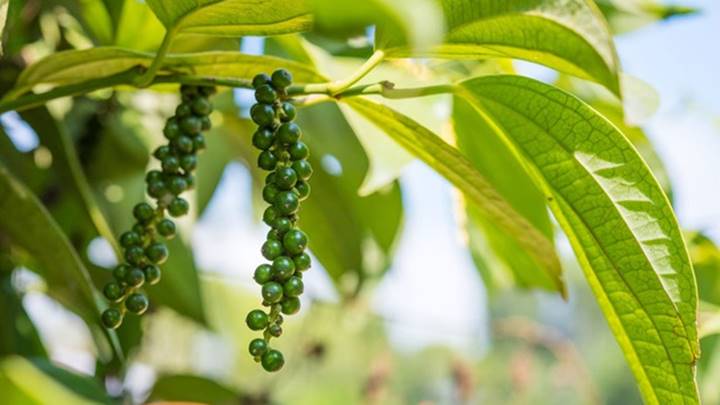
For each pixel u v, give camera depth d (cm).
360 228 80
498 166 70
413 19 45
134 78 56
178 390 75
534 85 55
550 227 71
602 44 49
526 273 79
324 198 78
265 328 52
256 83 54
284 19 53
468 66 71
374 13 47
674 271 55
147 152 73
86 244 71
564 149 55
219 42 62
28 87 58
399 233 79
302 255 52
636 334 56
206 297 90
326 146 74
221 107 75
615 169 55
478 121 68
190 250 72
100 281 72
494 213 60
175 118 57
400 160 66
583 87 79
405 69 67
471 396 102
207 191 77
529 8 51
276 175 53
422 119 67
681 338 55
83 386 57
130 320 72
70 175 67
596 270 56
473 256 87
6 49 65
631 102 64
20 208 59
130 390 73
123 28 65
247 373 109
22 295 72
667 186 78
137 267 56
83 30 68
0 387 51
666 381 56
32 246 61
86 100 72
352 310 88
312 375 97
